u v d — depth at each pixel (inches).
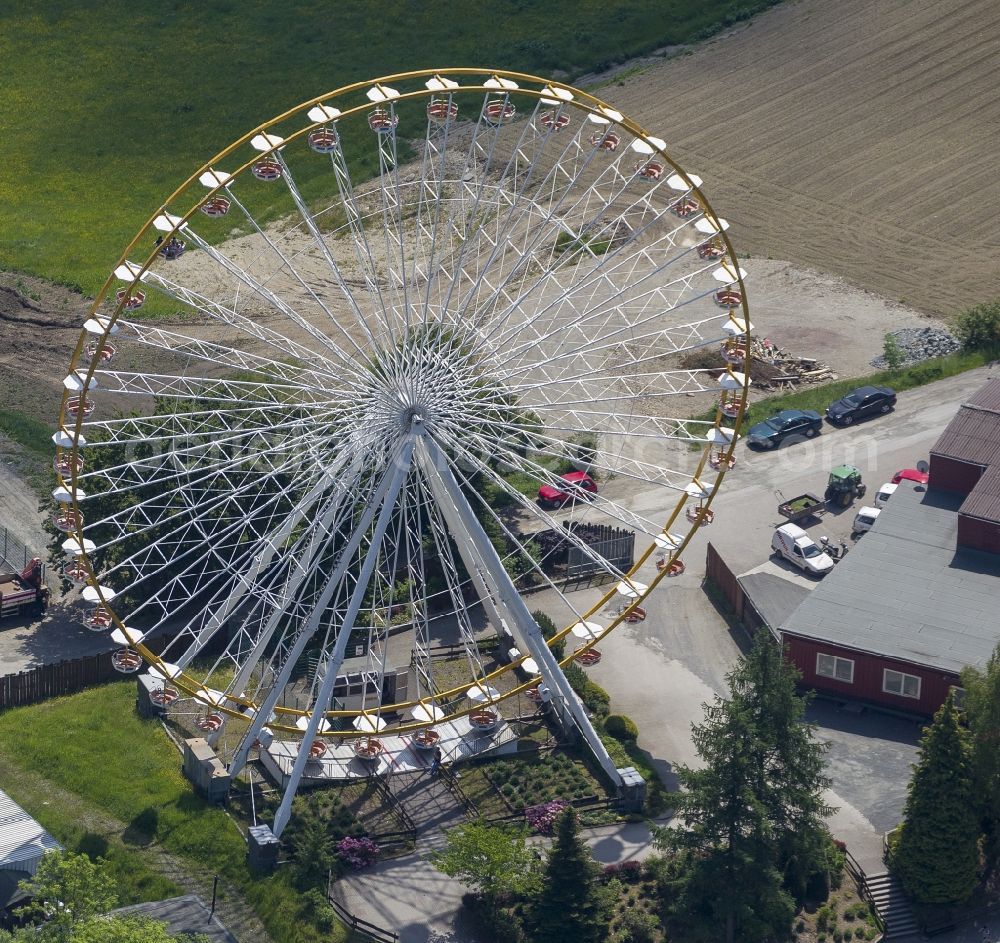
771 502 4429.1
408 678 3735.2
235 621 3882.9
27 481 4554.6
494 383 3641.7
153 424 3991.1
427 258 5620.1
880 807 3393.2
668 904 3129.9
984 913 3169.3
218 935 2967.5
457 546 3880.4
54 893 2787.9
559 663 3442.4
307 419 3351.4
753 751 3061.0
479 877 3048.7
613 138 3447.3
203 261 5797.2
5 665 3786.9
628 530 4185.5
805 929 3115.2
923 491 4200.3
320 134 3260.3
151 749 3511.3
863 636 3673.7
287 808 3235.7
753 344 5152.6
